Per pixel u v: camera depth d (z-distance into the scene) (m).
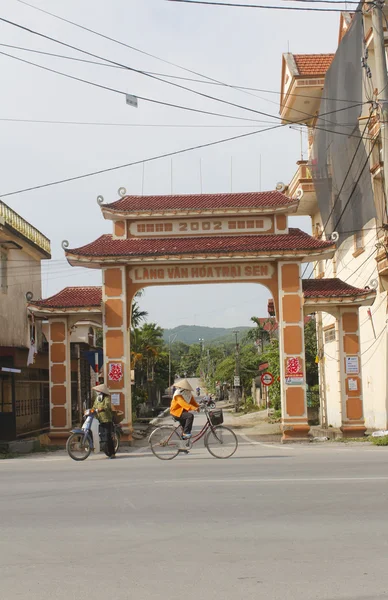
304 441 22.66
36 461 17.75
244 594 5.71
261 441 23.91
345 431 23.39
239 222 24.27
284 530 7.89
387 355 25.11
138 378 66.12
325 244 22.94
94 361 31.38
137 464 15.47
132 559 6.83
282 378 23.11
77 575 6.34
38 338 32.31
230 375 73.19
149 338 72.75
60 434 23.73
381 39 19.14
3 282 28.67
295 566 6.46
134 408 50.84
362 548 7.05
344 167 26.83
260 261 23.52
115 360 23.19
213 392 106.38
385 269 24.12
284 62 32.34
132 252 22.97
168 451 16.67
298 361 23.11
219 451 16.53
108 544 7.43
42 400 31.66
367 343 27.91
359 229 26.38
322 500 9.62
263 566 6.48
